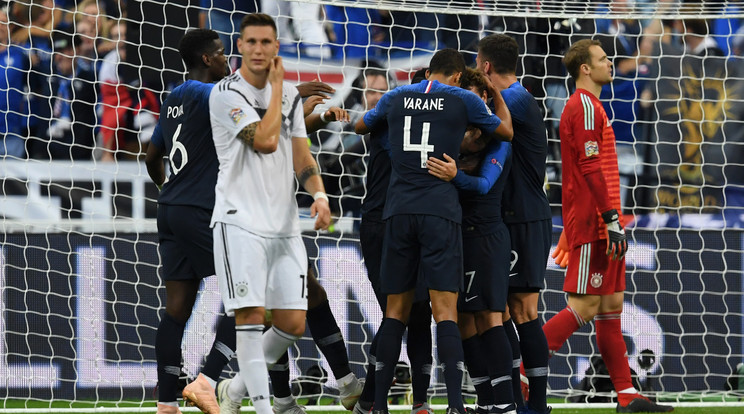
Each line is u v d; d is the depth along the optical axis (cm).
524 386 2011
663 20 3375
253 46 1503
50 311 2391
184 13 3316
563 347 2530
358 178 3112
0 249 2384
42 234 2400
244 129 1479
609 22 3359
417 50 3469
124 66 3278
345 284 2428
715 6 2777
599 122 1958
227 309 1500
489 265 1725
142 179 2981
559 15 2573
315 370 2405
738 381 2412
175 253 1742
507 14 2544
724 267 2439
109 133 3250
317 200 1551
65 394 2389
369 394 1861
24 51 3266
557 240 2500
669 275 2444
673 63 3359
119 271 2419
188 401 1788
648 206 3152
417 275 1702
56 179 2947
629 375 2117
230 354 1808
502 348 1717
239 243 1488
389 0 2559
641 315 2441
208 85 1723
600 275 1998
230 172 1512
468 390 2428
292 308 1552
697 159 3219
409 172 1680
